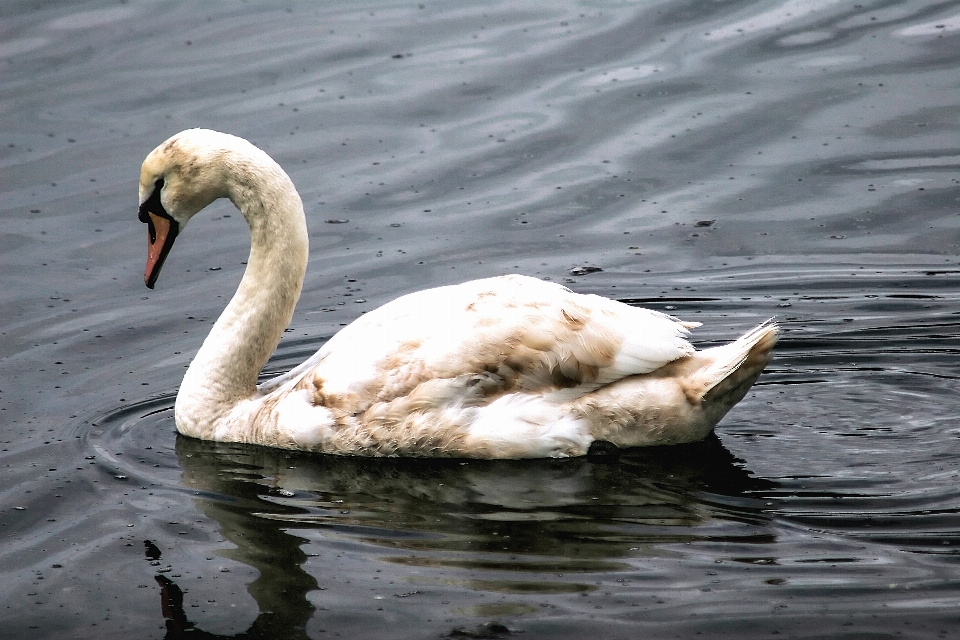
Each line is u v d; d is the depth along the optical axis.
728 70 20.02
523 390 11.77
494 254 16.08
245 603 9.38
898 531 10.01
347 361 12.09
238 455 12.22
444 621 8.97
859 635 8.59
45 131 18.89
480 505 10.88
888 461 11.37
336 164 18.12
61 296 15.44
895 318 14.47
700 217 16.80
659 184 17.53
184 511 10.91
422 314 12.05
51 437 12.41
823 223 16.52
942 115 18.50
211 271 16.17
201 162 12.72
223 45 21.38
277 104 19.52
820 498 10.69
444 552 10.00
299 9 22.81
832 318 14.55
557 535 10.23
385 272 15.77
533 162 18.11
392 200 17.34
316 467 11.88
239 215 17.81
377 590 9.43
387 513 10.80
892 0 21.89
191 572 9.85
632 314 11.84
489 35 21.53
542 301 11.83
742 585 9.27
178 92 19.89
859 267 15.56
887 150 17.88
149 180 12.95
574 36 21.39
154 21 22.28
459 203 17.27
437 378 11.75
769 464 11.41
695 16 21.83
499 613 9.03
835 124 18.50
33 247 16.42
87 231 16.84
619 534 10.20
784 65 20.05
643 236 16.44
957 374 13.23
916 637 8.54
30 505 11.04
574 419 11.65
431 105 19.48
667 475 11.29
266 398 12.59
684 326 11.91
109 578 9.80
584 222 16.78
